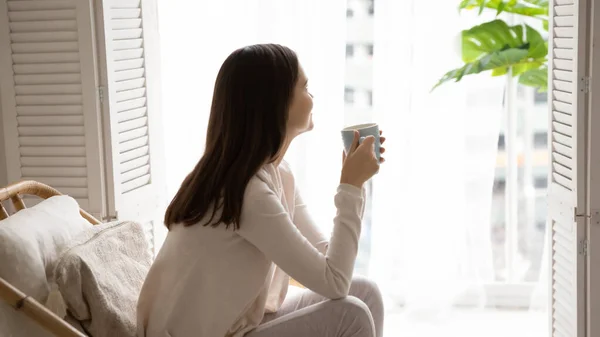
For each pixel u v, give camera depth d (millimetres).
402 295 3355
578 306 2336
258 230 1581
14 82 2469
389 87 3141
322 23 3096
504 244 3533
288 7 3088
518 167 3529
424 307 3285
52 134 2475
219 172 1614
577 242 2303
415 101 3143
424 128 3158
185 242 1648
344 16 3094
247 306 1646
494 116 3240
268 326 1689
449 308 3297
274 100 1621
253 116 1612
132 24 2547
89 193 2477
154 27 2664
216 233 1622
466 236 3379
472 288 3375
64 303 1606
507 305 3422
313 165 3186
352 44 3268
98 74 2428
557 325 2553
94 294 1643
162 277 1684
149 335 1675
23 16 2428
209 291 1629
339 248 1623
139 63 2594
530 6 3188
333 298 1646
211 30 3123
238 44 3121
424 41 3104
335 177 3191
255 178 1617
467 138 3275
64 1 2393
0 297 1548
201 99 3162
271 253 1587
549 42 2461
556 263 2523
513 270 3439
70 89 2438
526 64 3285
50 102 2459
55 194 2045
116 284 1722
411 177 3219
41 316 1540
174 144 3197
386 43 3119
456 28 3096
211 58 3137
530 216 3547
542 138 3527
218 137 1646
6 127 2496
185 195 1657
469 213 3336
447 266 3262
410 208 3248
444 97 3137
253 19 3115
